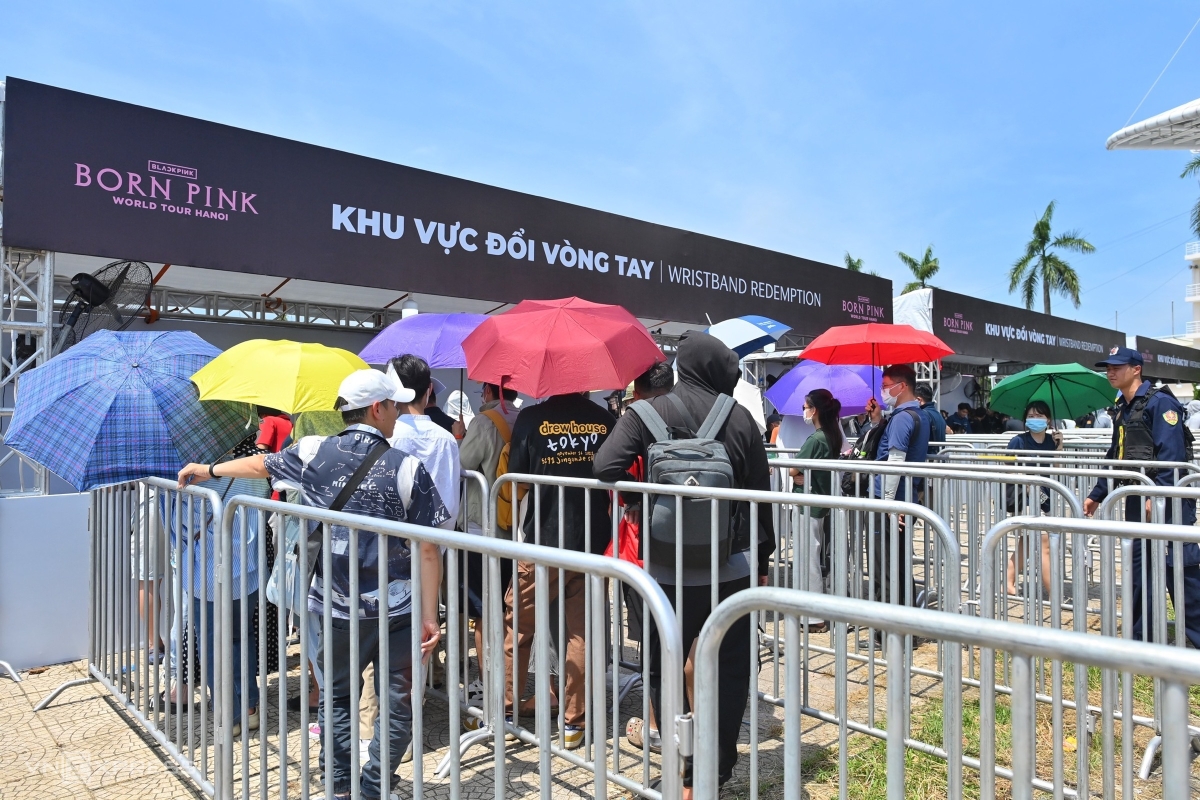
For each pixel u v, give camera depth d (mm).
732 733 2793
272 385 3607
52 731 3539
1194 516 4090
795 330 12828
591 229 9836
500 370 3584
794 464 4543
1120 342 24234
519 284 9047
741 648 2812
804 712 3469
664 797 1577
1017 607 5406
